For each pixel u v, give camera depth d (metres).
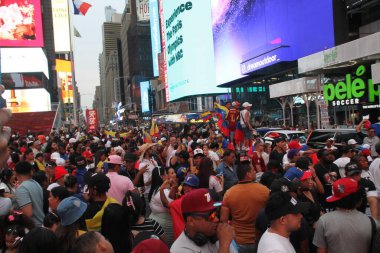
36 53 63.38
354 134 12.51
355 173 5.50
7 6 54.78
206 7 77.94
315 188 6.61
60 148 14.16
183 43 80.88
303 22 31.52
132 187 6.54
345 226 3.96
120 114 104.56
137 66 157.12
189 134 17.84
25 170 5.93
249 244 5.02
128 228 4.00
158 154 12.06
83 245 2.70
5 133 2.43
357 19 29.19
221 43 51.53
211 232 3.27
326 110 19.69
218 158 10.70
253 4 40.50
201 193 3.28
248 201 5.04
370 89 19.59
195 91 77.75
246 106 12.05
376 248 3.72
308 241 4.59
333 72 22.38
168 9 92.44
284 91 24.61
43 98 63.69
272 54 33.94
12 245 3.81
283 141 10.78
